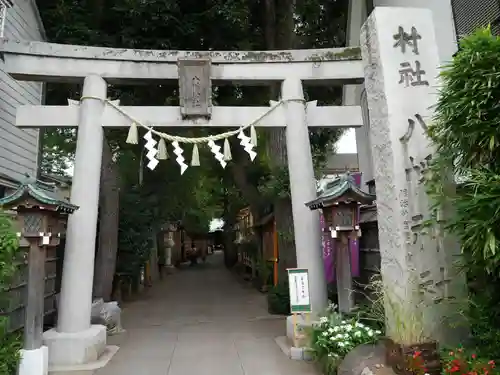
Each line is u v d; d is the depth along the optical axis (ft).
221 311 35.06
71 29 32.01
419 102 16.24
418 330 13.74
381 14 17.06
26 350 16.34
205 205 84.64
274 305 33.27
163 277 68.54
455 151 13.19
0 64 27.43
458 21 21.77
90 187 21.44
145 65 22.77
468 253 13.15
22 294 21.58
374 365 13.51
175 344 23.08
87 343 19.25
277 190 31.76
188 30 32.65
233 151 37.76
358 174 34.81
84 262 20.68
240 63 23.17
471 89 11.28
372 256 25.34
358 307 19.65
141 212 42.32
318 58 23.35
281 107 23.29
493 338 12.41
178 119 22.43
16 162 30.22
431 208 14.49
